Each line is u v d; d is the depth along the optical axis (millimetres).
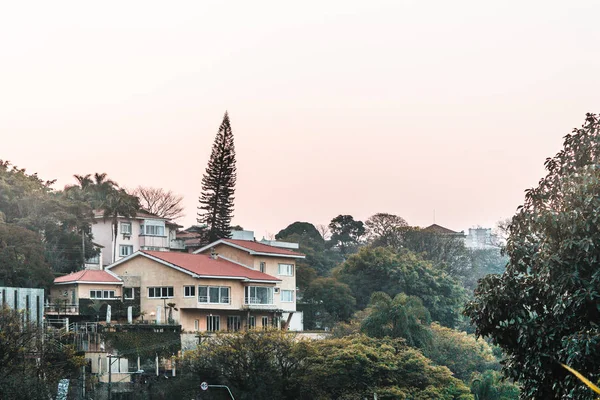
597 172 27797
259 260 93062
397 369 69500
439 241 137125
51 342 60531
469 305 30797
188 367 69000
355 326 87062
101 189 127938
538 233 29938
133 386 67750
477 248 194250
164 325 75375
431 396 68000
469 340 89125
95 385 64062
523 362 29859
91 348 71688
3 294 60062
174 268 83812
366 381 69125
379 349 71812
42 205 101188
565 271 27234
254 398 68125
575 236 27188
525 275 30391
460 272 137125
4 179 104312
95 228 116688
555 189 30047
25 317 59594
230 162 120250
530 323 28562
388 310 83188
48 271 86000
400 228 138500
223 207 120062
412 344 82375
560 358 26672
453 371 85000
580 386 25516
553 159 30844
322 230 181375
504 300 29734
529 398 29297
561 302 26938
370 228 153875
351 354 69188
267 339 70062
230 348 69000
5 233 84000
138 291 86562
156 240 119875
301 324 97688
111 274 86875
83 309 83250
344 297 105000
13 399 52062
